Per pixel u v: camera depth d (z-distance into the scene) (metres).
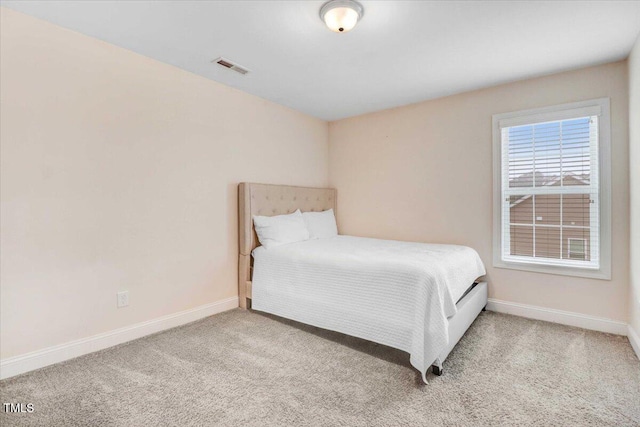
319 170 4.21
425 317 1.91
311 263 2.57
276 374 1.92
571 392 1.72
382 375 1.91
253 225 3.18
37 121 1.95
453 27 2.02
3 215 1.84
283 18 1.93
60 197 2.05
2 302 1.84
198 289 2.86
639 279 2.13
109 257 2.28
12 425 1.46
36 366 1.95
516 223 2.96
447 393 1.72
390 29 2.04
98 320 2.23
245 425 1.47
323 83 2.99
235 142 3.16
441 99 3.36
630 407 1.59
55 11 1.87
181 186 2.72
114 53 2.29
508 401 1.65
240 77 2.86
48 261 2.00
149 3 1.79
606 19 1.92
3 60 1.83
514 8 1.82
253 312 3.05
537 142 2.84
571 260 2.70
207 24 2.00
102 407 1.60
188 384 1.80
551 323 2.73
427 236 3.47
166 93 2.60
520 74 2.75
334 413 1.56
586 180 2.62
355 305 2.28
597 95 2.54
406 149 3.62
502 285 3.02
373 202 3.91
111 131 2.28
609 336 2.45
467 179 3.20
